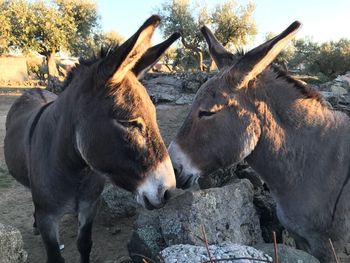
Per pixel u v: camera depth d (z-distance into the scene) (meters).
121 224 1.89
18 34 12.16
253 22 12.73
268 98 1.16
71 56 14.30
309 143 1.15
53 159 1.18
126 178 0.99
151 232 1.39
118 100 0.96
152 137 0.97
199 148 1.15
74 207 1.27
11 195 2.42
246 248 0.96
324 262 1.17
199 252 0.94
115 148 0.97
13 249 1.13
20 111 1.79
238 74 1.10
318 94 1.21
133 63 0.95
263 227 1.52
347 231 1.15
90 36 13.54
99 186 1.29
